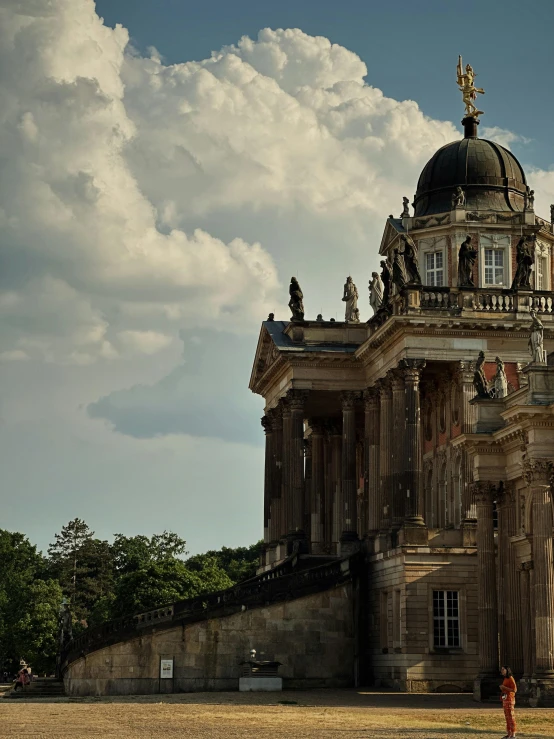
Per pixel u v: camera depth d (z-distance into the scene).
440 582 98.12
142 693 95.94
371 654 103.31
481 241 114.00
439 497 109.25
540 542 75.25
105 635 97.69
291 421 115.81
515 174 118.75
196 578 171.88
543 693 73.31
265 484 129.12
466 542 99.19
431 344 103.19
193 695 90.12
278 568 110.56
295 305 119.44
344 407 116.19
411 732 55.09
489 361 103.44
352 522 113.00
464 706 75.12
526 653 80.50
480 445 85.06
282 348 116.12
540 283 117.00
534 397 76.94
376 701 81.12
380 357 110.50
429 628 97.12
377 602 103.19
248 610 99.62
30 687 102.19
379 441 111.25
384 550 103.88
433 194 118.88
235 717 65.62
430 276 115.38
